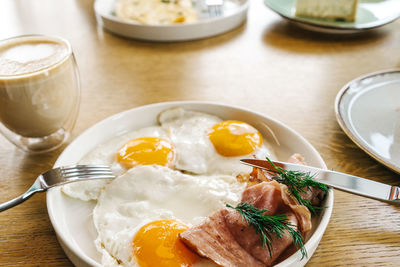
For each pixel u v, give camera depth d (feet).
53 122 1.65
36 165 1.62
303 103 1.93
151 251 1.30
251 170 1.52
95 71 2.18
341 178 1.37
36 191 1.38
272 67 2.21
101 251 1.32
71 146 1.53
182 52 2.35
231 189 1.45
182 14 2.63
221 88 2.04
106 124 1.63
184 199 1.42
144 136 1.64
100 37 2.50
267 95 1.99
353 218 1.42
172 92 2.01
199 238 1.27
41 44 1.67
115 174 1.51
